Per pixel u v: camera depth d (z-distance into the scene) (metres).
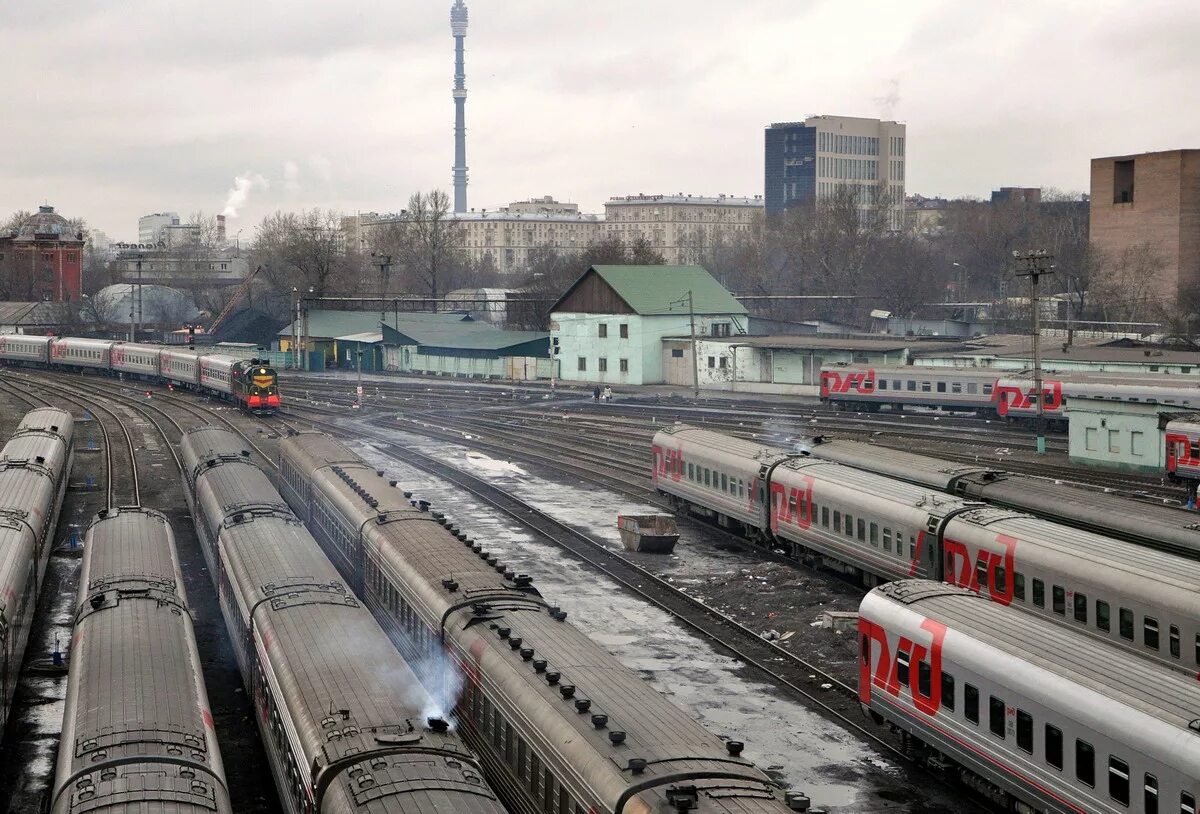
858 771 24.23
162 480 58.84
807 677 30.12
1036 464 57.88
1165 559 26.02
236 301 153.25
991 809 22.39
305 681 19.73
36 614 35.16
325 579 26.09
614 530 47.62
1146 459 54.94
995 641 22.11
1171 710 18.36
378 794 15.54
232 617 28.97
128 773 16.48
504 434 75.50
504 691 20.17
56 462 46.28
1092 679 19.89
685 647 32.56
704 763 16.50
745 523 44.53
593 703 18.61
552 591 38.12
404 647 27.19
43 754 25.06
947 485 38.69
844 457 45.03
